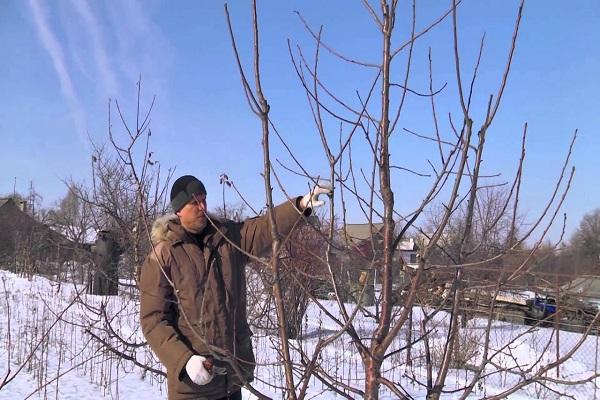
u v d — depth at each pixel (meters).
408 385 6.65
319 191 2.45
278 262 1.86
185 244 2.61
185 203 2.61
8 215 19.72
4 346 8.70
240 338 2.67
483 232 2.07
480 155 1.82
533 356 7.86
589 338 9.30
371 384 1.87
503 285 2.10
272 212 1.81
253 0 1.71
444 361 2.08
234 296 2.64
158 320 2.53
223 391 2.57
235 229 2.72
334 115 1.93
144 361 7.68
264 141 1.76
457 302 2.07
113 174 4.89
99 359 7.75
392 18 1.80
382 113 1.82
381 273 1.91
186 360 2.40
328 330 9.28
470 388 1.96
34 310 9.54
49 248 12.08
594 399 6.50
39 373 7.11
